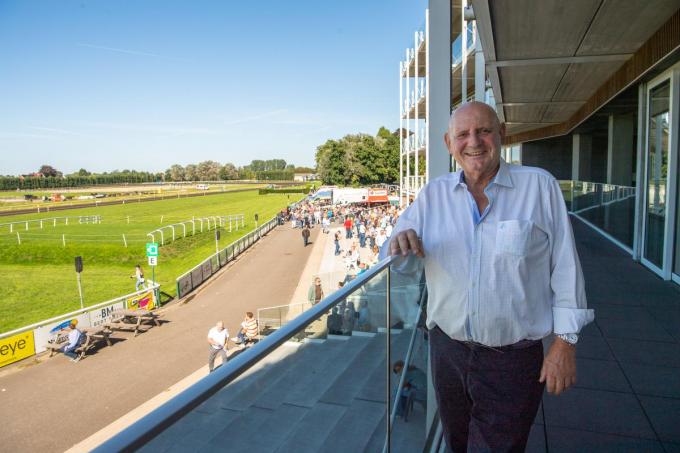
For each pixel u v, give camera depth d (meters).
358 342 1.76
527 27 6.71
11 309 23.62
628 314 5.45
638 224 8.52
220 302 23.20
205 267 27.86
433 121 3.14
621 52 8.12
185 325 19.64
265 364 1.16
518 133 25.28
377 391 1.97
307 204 68.25
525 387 1.87
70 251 36.72
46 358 16.05
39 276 31.33
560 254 1.82
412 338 2.52
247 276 28.58
